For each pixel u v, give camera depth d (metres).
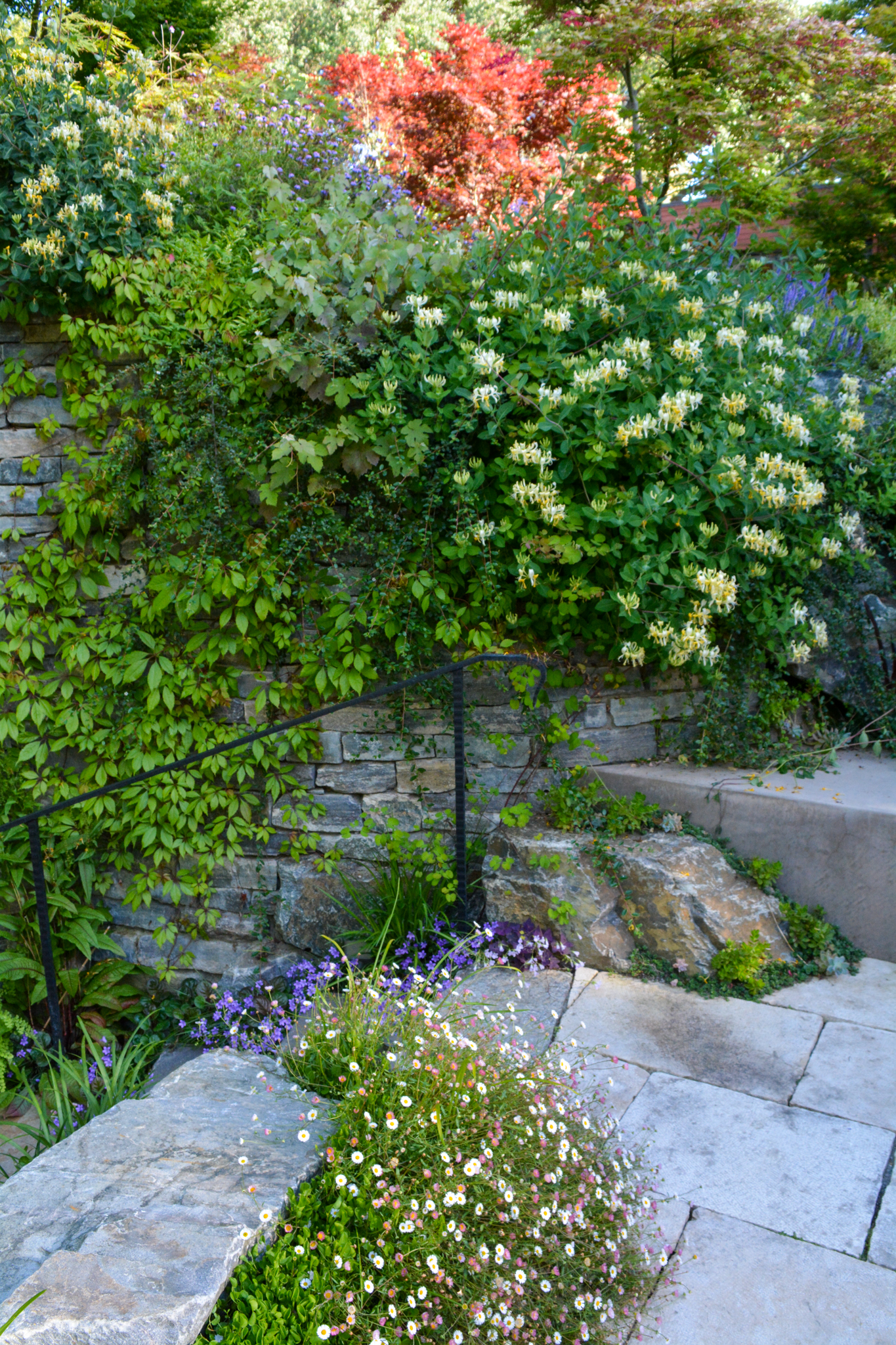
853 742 4.06
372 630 3.82
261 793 4.22
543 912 3.37
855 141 6.35
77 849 4.27
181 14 9.05
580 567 3.68
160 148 4.23
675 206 6.58
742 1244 2.11
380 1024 2.52
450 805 4.04
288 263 3.78
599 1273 1.96
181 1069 2.63
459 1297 1.75
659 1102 2.57
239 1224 1.87
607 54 6.04
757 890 3.40
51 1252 1.84
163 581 4.02
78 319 4.00
